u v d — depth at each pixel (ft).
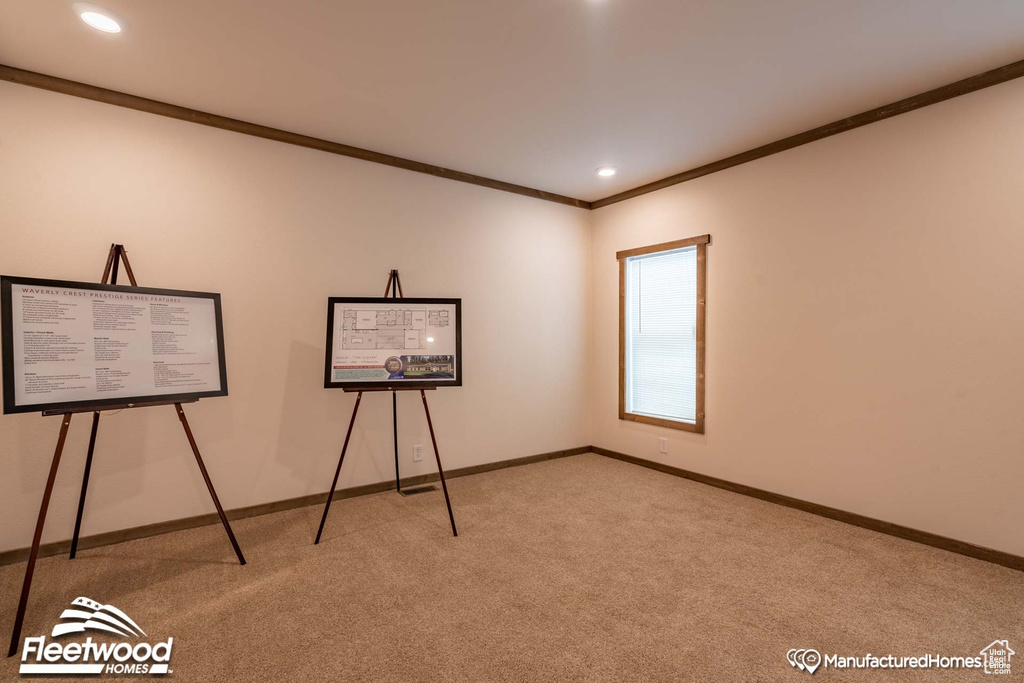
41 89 8.46
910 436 9.31
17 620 6.00
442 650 6.03
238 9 6.70
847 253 10.17
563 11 6.79
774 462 11.49
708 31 7.27
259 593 7.34
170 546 8.96
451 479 13.35
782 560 8.49
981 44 7.57
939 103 8.91
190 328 8.35
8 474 8.22
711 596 7.31
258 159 10.58
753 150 11.80
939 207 8.91
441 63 8.14
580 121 10.34
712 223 12.78
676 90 9.05
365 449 12.01
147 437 9.39
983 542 8.45
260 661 5.82
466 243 13.66
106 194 8.99
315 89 9.00
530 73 8.46
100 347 7.45
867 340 9.88
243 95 9.23
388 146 11.71
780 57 7.97
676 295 13.97
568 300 15.98
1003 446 8.25
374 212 12.10
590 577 7.89
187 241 9.77
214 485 10.08
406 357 10.49
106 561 8.34
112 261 8.43
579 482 13.11
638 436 14.97
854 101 9.46
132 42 7.49
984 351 8.43
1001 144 8.21
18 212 8.27
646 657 5.91
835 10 6.77
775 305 11.43
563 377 15.87
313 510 10.87
